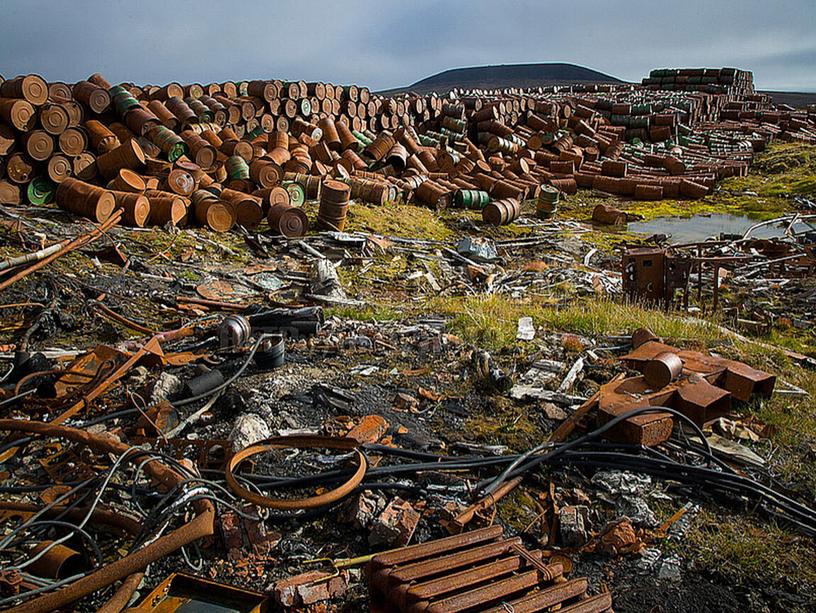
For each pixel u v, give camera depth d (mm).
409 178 20359
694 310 10477
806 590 4051
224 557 4152
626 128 31828
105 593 3791
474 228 17703
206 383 6105
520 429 5785
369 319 9094
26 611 3090
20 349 7070
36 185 13258
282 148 18719
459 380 6730
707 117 39844
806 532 4574
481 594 3217
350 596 3857
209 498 3996
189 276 10953
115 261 10883
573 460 5188
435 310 9852
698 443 5539
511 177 22859
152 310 9188
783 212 21203
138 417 5637
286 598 3719
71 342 7684
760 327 9805
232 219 13914
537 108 29781
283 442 4652
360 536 4391
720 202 23016
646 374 6008
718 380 6238
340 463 5105
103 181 14312
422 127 27031
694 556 4316
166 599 3654
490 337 7996
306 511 4562
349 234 14367
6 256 9625
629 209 21844
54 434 4629
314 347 7559
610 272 13789
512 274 13359
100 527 4254
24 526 3834
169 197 13297
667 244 16578
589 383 6703
